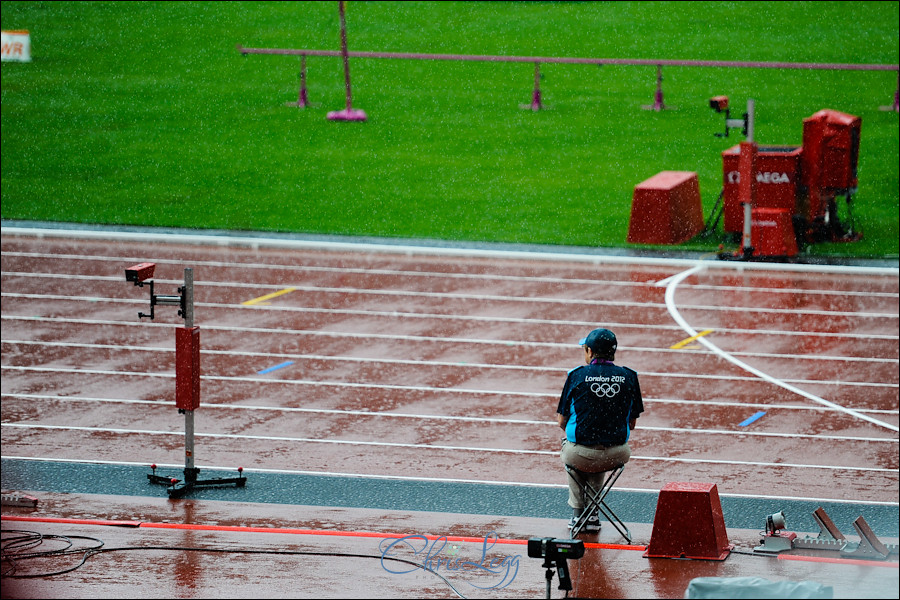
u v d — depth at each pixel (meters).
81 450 46.59
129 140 126.12
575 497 36.12
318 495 40.84
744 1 171.50
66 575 31.28
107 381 57.47
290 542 34.66
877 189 108.88
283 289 78.00
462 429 50.12
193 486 41.19
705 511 33.16
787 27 160.00
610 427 34.50
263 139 125.75
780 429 50.66
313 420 51.25
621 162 117.69
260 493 40.94
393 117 132.38
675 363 61.31
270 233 96.75
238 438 48.53
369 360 61.41
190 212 105.12
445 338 65.94
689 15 167.00
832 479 44.09
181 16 166.88
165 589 30.17
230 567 32.12
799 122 128.25
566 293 77.19
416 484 42.44
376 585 30.70
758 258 85.62
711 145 121.62
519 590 30.47
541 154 120.56
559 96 138.75
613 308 73.19
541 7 173.62
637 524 37.47
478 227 99.44
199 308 72.75
